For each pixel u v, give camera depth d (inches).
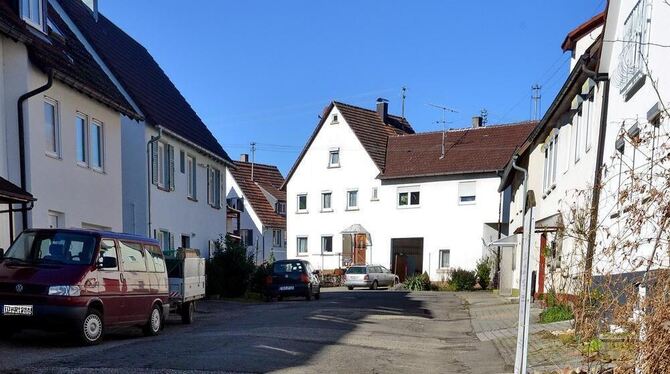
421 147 1775.3
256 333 482.6
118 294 432.5
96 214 682.2
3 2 561.0
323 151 1824.6
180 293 568.7
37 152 557.3
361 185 1753.2
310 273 1043.9
